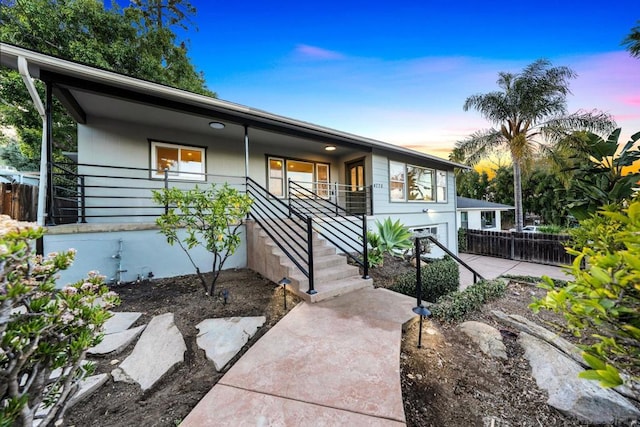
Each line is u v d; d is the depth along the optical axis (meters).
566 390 1.81
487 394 1.90
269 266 4.37
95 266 4.00
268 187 7.38
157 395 1.86
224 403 1.72
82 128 5.11
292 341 2.48
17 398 1.05
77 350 1.28
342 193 8.83
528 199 20.52
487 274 7.78
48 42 7.77
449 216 10.62
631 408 1.59
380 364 2.13
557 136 10.41
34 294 1.20
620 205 2.13
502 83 11.31
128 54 8.81
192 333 2.65
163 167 5.86
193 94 4.41
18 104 8.19
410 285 4.38
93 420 1.63
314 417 1.60
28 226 1.14
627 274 0.95
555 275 7.57
